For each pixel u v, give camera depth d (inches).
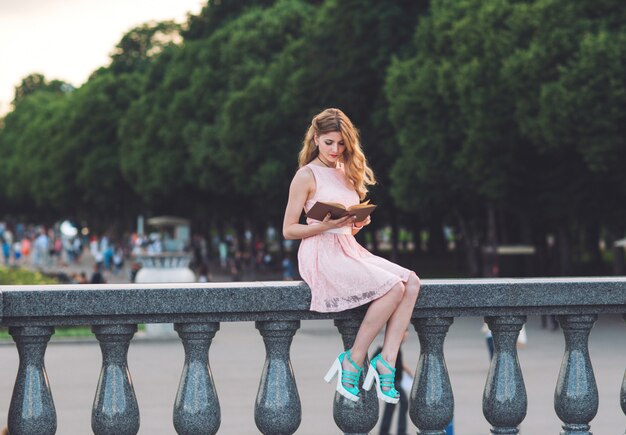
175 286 223.3
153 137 3073.3
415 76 1745.8
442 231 3184.1
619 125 1321.4
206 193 3122.5
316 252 229.8
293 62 2340.1
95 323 219.1
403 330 227.9
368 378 227.0
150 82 3321.9
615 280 241.4
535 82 1413.6
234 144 2426.2
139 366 928.3
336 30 1948.8
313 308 226.4
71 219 4859.7
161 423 622.8
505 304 235.6
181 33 3452.3
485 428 611.8
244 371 885.2
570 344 244.7
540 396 718.5
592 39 1323.8
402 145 1787.6
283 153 2321.6
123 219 4328.3
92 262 3472.0
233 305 223.6
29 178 4891.7
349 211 227.8
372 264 231.3
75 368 898.7
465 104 1561.3
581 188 1528.1
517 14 1478.8
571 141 1360.7
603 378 757.9
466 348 1037.8
